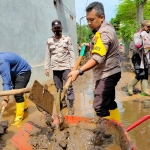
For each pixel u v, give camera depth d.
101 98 2.81
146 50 5.00
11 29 5.43
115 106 3.04
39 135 2.50
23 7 6.10
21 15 5.98
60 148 2.29
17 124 3.82
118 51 2.77
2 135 3.33
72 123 2.72
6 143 3.11
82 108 4.61
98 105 2.85
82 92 6.08
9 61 3.50
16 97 3.82
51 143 2.38
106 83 2.77
